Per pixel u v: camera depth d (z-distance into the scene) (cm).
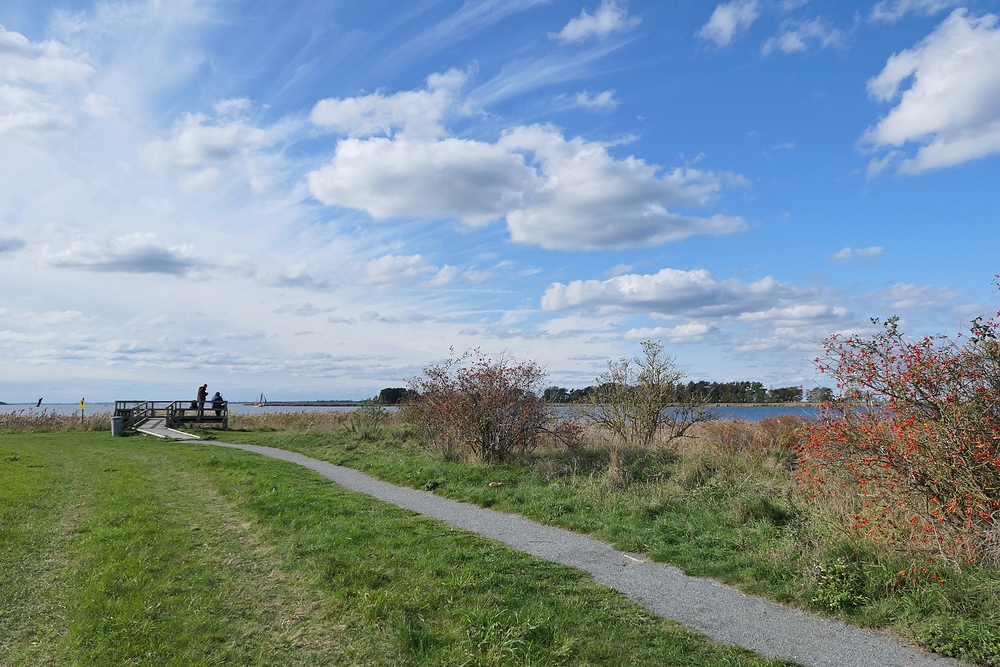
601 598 598
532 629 505
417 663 471
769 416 1495
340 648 504
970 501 602
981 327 636
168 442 2400
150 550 752
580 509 945
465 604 572
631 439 1509
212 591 627
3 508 964
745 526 794
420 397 1623
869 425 680
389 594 593
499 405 1392
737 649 488
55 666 487
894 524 633
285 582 654
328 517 913
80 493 1132
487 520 930
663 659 474
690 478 1052
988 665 451
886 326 700
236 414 3962
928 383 643
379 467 1434
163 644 511
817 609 564
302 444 2131
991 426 610
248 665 479
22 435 2780
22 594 627
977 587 535
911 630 504
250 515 952
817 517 747
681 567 691
